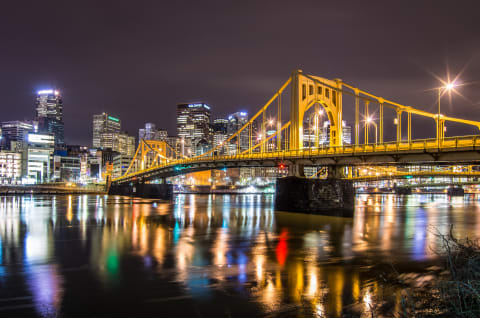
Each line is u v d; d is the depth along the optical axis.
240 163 83.88
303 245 36.03
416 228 49.19
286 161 71.25
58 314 18.45
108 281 23.52
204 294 21.23
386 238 40.50
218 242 37.34
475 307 13.68
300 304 19.73
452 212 76.62
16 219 57.09
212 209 80.94
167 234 42.34
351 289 22.06
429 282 23.28
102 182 198.62
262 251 32.94
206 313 18.67
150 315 18.42
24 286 22.45
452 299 14.60
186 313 18.70
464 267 14.84
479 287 13.35
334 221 57.03
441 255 31.22
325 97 72.75
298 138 69.75
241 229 47.16
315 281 23.69
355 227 49.75
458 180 189.25
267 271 26.02
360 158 57.53
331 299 20.41
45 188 187.50
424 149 48.41
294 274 25.27
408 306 18.84
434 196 184.38
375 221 57.62
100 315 18.39
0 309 19.02
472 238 41.25
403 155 51.97
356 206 96.75
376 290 21.86
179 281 23.55
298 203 69.12
